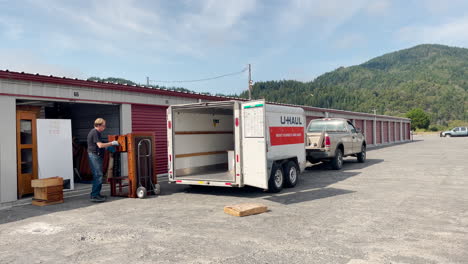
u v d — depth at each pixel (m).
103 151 8.20
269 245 4.63
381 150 24.23
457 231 5.11
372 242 4.66
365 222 5.66
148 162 8.90
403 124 41.66
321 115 23.72
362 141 15.80
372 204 7.00
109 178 8.80
